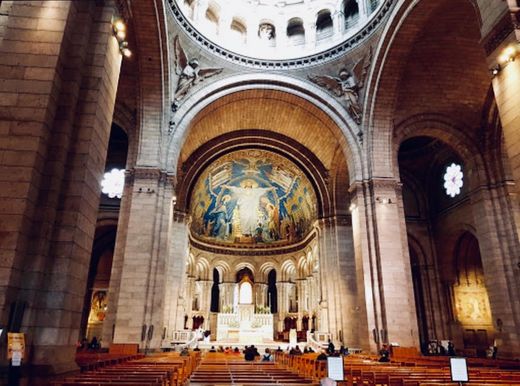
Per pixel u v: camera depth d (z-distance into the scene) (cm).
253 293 4259
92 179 956
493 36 1124
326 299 2869
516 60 1062
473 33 1988
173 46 2114
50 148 895
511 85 1073
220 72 2412
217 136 3033
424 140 3059
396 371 957
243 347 3084
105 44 1020
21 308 768
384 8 2088
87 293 2984
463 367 667
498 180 2277
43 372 759
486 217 2244
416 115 2386
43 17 938
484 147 2350
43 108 869
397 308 1986
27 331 775
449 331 2809
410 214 3131
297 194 3734
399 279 2038
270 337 3606
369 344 1973
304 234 3862
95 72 994
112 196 2873
